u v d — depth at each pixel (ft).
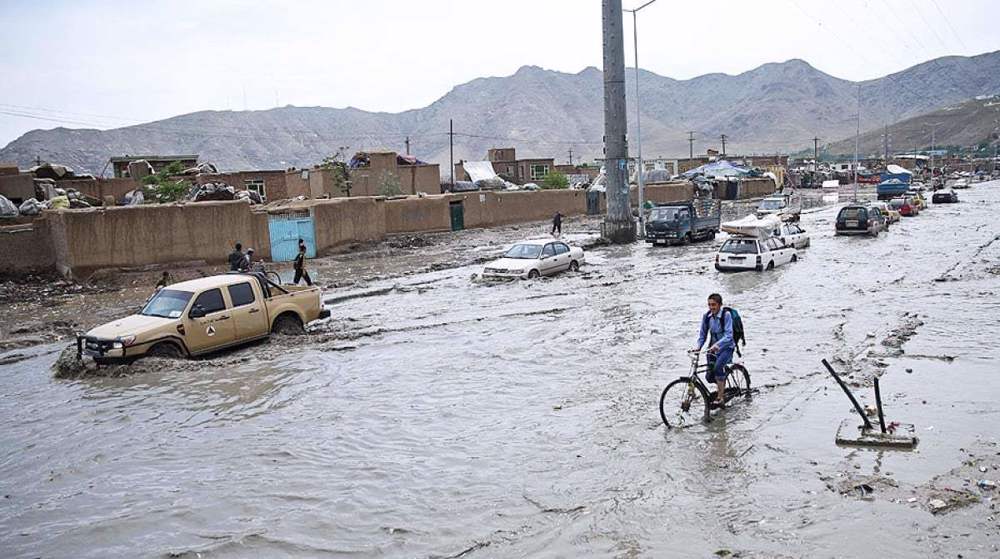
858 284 70.90
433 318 60.13
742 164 330.54
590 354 45.91
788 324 52.85
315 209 109.81
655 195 212.84
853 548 20.40
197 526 23.70
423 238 134.51
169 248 91.25
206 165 167.02
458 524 23.27
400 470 27.91
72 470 28.91
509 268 80.33
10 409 37.47
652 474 26.37
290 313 53.06
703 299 65.57
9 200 99.81
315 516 24.13
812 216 180.45
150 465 29.17
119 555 22.00
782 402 34.12
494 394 37.86
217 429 33.30
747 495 24.20
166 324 45.01
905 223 146.72
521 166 266.16
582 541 21.75
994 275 73.00
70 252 83.56
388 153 171.12
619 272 86.63
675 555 20.59
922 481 24.52
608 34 123.03
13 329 60.29
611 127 125.08
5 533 23.75
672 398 33.86
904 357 41.63
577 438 30.60
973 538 20.63
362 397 37.83
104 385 40.75
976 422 30.22
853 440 28.17
